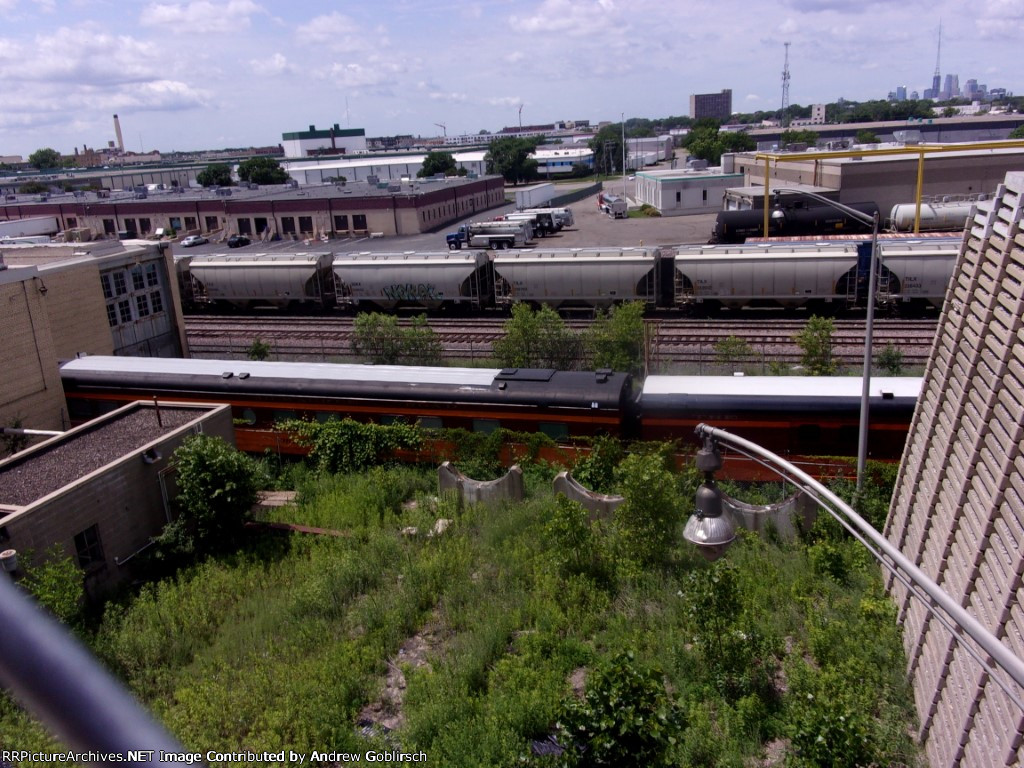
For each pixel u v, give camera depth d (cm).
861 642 1419
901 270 3716
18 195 10775
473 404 2388
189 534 1966
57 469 1914
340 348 3822
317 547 1912
